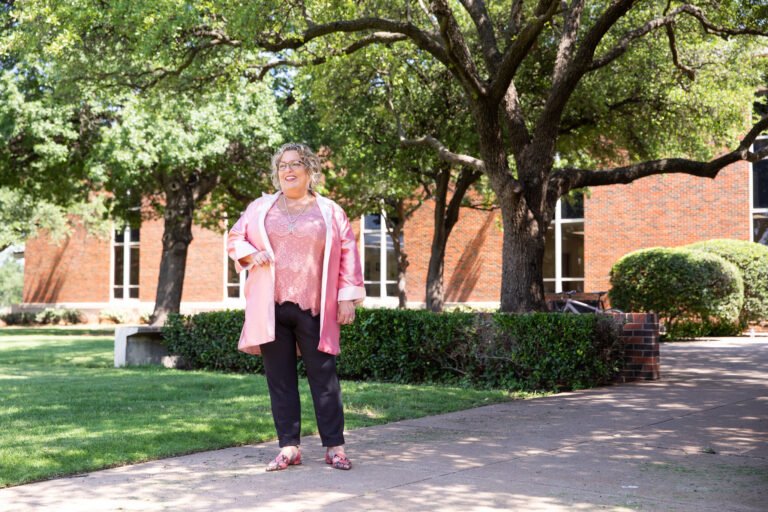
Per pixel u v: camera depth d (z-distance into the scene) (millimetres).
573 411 7176
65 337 22984
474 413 7117
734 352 14914
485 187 20875
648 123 15352
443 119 16266
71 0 10391
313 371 4754
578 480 4250
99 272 34688
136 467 4781
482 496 3898
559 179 11555
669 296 18922
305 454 5172
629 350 10164
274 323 4703
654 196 23703
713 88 14805
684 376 10523
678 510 3600
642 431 5965
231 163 20719
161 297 21781
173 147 17922
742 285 19328
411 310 10141
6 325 35219
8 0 15977
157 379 10281
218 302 31109
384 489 4086
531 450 5188
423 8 11805
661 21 11688
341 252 4855
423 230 27562
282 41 11367
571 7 11555
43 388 9102
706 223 23000
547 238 25578
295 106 20000
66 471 4590
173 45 11258
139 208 26203
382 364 10148
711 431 5945
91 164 19234
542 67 14586
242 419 6547
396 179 18172
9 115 19484
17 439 5605
